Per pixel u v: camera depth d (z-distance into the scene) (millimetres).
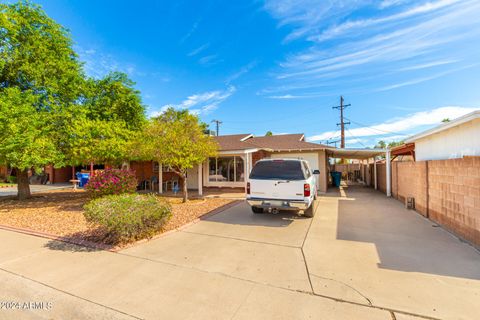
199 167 12523
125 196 5918
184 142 8805
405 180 9797
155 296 3031
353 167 26172
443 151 7625
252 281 3391
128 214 4836
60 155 9477
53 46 10688
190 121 9367
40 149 8555
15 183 22953
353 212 8102
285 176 6844
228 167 15266
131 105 12656
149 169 17031
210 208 8898
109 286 3297
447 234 5523
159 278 3508
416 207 8312
